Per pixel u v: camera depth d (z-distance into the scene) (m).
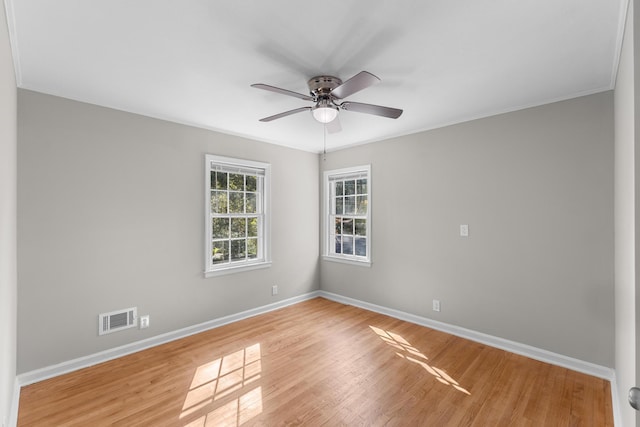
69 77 2.26
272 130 3.65
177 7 1.49
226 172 3.77
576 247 2.57
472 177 3.18
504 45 1.83
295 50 1.89
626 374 1.69
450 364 2.68
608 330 2.42
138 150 3.00
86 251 2.69
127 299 2.92
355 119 3.25
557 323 2.66
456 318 3.31
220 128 3.57
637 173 1.25
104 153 2.79
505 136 2.95
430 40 1.78
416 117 3.16
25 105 2.40
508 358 2.78
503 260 2.97
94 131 2.74
